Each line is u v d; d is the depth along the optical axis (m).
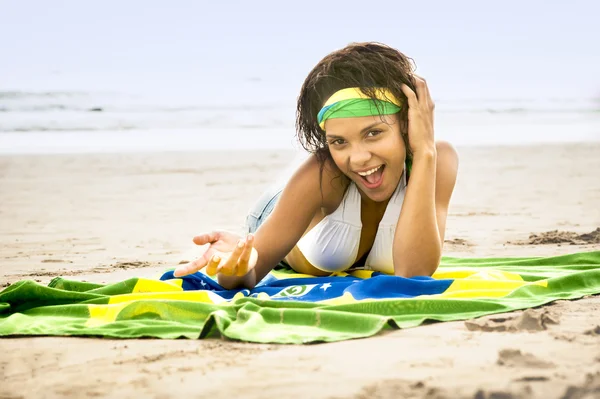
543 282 3.68
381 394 2.28
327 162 3.95
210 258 3.50
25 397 2.39
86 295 3.67
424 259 3.88
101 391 2.41
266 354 2.74
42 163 13.44
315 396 2.29
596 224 7.59
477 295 3.54
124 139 16.95
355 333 2.98
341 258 4.14
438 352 2.71
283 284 4.09
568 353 2.66
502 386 2.31
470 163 13.45
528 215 8.34
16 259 6.14
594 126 19.55
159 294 3.63
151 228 7.94
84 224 8.20
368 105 3.58
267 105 21.19
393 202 3.97
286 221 3.94
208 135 17.75
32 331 3.18
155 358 2.74
